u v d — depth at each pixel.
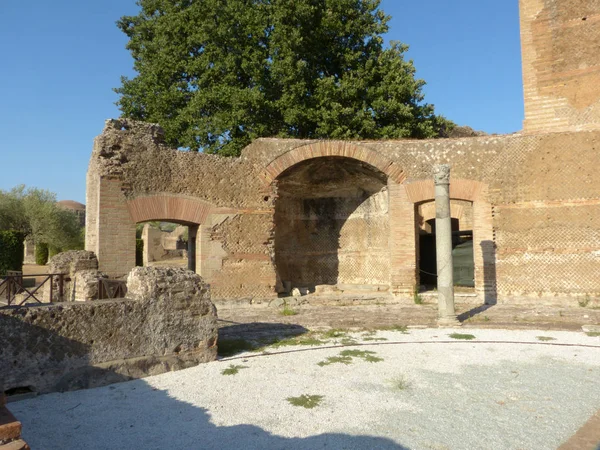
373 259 20.41
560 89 17.27
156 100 25.80
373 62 25.92
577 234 15.68
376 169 17.95
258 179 17.42
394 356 9.25
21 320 6.73
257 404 6.49
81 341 7.29
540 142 16.28
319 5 25.31
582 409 6.25
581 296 15.46
